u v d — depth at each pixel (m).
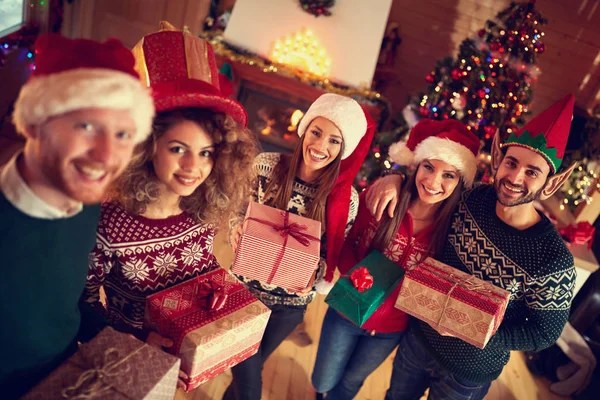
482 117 3.16
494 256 1.53
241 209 1.65
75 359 1.00
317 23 3.69
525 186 1.43
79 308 1.21
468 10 4.08
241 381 1.70
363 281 1.52
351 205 1.71
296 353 2.46
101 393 0.94
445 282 1.49
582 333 2.83
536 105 4.39
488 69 3.13
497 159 1.58
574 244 3.15
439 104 3.28
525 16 3.12
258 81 3.70
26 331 0.92
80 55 0.85
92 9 4.10
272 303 1.68
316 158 1.57
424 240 1.68
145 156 1.15
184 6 4.11
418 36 4.23
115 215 1.20
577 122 3.82
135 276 1.27
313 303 2.87
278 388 2.22
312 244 1.46
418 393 1.92
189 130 1.13
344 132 1.54
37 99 0.74
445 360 1.62
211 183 1.28
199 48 1.25
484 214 1.57
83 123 0.75
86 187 0.80
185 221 1.30
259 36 3.69
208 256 1.41
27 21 3.45
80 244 0.98
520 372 2.81
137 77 0.93
